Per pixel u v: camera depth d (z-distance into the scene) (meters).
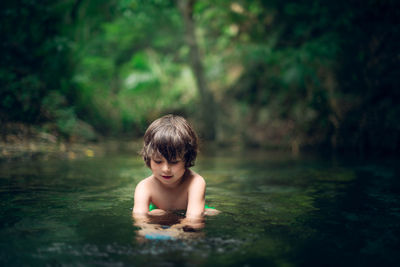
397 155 5.73
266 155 5.94
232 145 8.00
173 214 1.99
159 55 12.28
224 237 1.52
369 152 6.31
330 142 7.15
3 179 3.12
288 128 7.76
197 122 9.57
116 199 2.38
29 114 6.08
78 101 8.12
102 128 8.77
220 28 10.25
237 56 9.66
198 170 4.09
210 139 8.73
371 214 1.99
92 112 8.61
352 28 7.11
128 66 11.73
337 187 2.93
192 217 1.90
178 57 12.54
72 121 6.64
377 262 1.26
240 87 9.24
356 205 2.23
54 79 7.10
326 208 2.15
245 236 1.54
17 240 1.46
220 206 2.22
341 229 1.67
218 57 10.47
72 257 1.27
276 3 8.32
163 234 1.55
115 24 11.12
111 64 11.35
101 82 10.78
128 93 10.64
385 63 6.75
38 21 6.69
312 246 1.42
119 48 12.34
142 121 9.70
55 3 6.91
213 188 2.92
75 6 7.33
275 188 2.90
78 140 6.58
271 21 8.94
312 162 4.85
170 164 1.98
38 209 2.05
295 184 3.11
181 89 10.73
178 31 12.27
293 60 7.59
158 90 10.88
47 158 4.79
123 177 3.42
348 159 5.19
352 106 7.05
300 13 7.86
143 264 1.21
